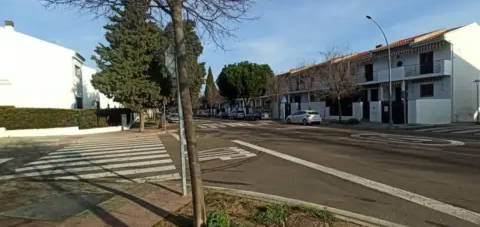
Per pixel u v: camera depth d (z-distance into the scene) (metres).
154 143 19.59
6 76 31.23
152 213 5.90
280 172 10.02
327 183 8.52
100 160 13.48
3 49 31.20
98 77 27.98
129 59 28.31
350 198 7.15
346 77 36.03
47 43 33.91
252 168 10.79
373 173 9.59
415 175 9.23
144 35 27.75
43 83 33.50
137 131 30.30
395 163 11.04
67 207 6.50
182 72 4.74
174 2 4.75
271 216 5.30
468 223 5.64
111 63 28.58
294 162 11.62
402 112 31.89
